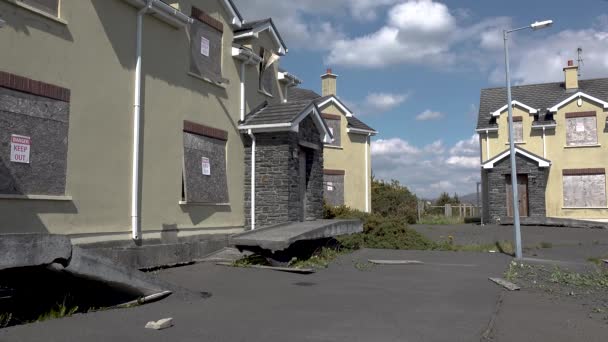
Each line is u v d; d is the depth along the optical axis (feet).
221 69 47.98
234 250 45.01
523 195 89.97
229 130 48.60
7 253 20.21
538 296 29.86
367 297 28.53
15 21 28.12
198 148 44.01
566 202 91.56
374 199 100.48
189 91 43.06
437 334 20.67
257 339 19.51
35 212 28.96
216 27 47.19
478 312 25.00
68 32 31.48
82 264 22.94
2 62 27.35
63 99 30.91
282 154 49.03
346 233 48.29
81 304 24.72
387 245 55.31
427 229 79.46
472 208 116.47
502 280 34.58
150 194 38.14
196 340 19.13
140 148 37.27
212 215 45.37
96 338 18.99
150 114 38.42
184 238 41.65
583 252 54.03
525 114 95.35
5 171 27.30
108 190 34.24
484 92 108.47
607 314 25.27
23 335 19.17
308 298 27.94
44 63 29.78
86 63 32.76
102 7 34.19
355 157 87.35
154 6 37.68
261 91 55.06
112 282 24.16
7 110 27.55
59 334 19.43
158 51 39.47
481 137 99.30
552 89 102.01
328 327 21.53
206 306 25.31
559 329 22.17
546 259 48.39
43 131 29.60
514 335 21.01
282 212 48.62
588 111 91.35
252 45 53.26
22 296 24.88
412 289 31.37
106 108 34.30
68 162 31.14
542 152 93.61
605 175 89.45
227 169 47.93
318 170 56.03
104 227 33.81
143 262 36.42
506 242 61.16
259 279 33.91
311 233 41.50
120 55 35.63
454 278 35.99
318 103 82.23
